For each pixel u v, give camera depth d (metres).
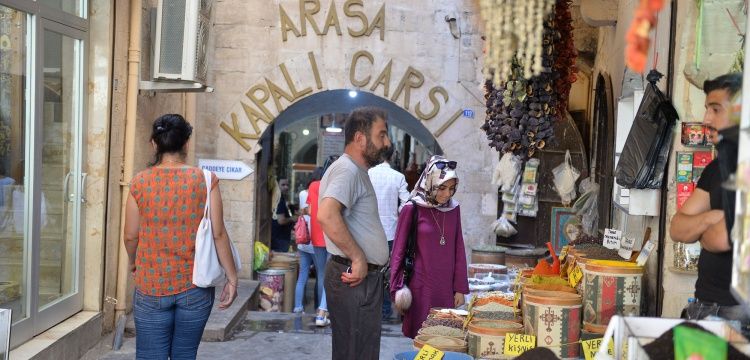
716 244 3.08
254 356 6.61
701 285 3.30
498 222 9.78
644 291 4.66
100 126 6.65
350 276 4.35
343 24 9.73
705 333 2.33
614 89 7.76
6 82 5.14
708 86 3.03
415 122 12.04
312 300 11.18
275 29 9.73
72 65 6.32
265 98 9.74
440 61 9.80
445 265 5.84
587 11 7.60
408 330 5.89
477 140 9.86
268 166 11.77
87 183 6.64
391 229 8.23
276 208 12.48
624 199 5.64
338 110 13.12
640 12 2.04
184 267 4.48
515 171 9.64
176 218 4.44
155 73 7.12
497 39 2.72
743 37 4.45
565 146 10.05
